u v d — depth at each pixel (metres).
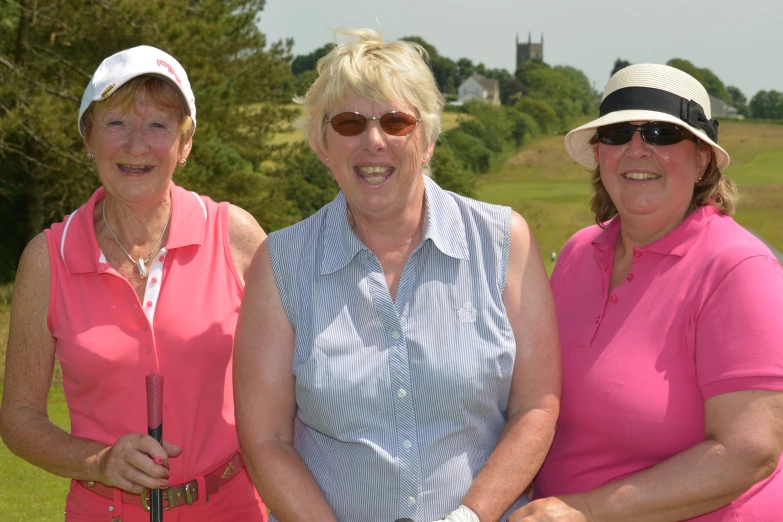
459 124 98.19
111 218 2.68
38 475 6.80
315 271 2.34
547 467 2.55
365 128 2.24
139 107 2.61
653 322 2.33
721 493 2.16
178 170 17.09
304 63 88.12
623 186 2.45
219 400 2.69
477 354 2.26
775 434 2.13
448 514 2.24
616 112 2.45
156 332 2.60
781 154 86.31
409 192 2.30
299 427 2.44
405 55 2.27
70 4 15.98
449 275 2.30
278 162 25.78
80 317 2.59
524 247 2.37
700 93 2.49
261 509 2.82
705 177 2.49
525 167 94.62
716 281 2.25
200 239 2.69
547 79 138.88
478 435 2.32
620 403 2.32
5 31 17.88
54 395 9.45
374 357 2.26
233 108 22.55
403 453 2.24
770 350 2.13
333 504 2.31
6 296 19.02
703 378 2.22
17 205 22.48
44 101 15.55
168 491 2.62
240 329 2.39
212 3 20.17
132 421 2.61
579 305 2.55
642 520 2.21
